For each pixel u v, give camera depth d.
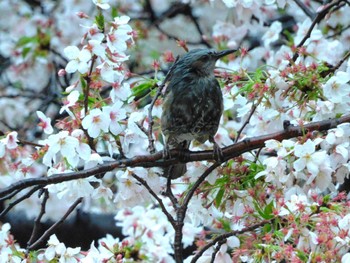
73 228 16.28
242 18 12.19
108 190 9.68
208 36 18.44
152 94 10.65
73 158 9.01
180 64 10.54
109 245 10.52
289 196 9.38
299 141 9.22
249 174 9.75
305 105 9.92
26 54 16.47
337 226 8.71
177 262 9.38
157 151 9.98
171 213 10.69
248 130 12.12
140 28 17.14
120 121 9.62
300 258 8.67
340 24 14.41
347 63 11.02
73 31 16.91
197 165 9.92
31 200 16.03
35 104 17.77
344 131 9.18
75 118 9.21
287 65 10.55
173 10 18.11
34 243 9.67
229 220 10.30
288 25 16.47
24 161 9.27
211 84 10.45
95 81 9.53
